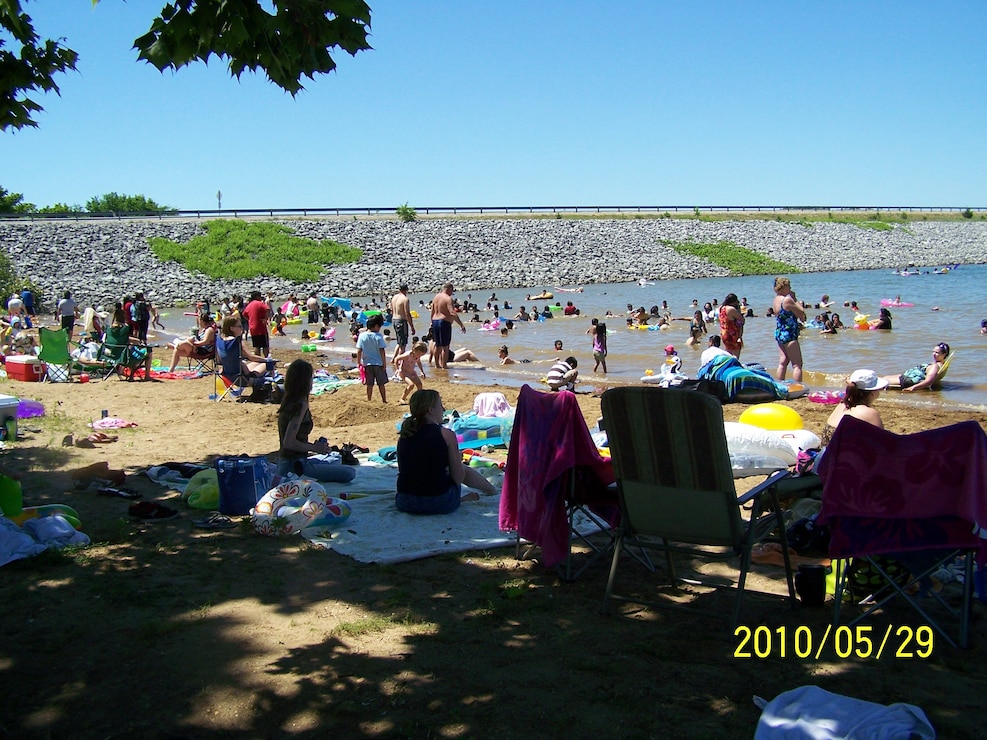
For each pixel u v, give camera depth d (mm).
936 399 13203
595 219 74188
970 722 3598
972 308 31969
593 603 5066
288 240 55250
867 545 4445
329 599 5113
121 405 12930
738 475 6594
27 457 9094
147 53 4707
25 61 5785
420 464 6609
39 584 5363
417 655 4336
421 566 5703
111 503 7281
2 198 68250
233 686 4023
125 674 4168
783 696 3701
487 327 28188
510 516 5734
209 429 11016
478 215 71750
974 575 4930
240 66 5047
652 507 4789
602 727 3609
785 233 78750
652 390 4516
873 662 4203
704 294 44875
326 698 3896
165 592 5215
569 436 5203
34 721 3762
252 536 6359
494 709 3770
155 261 48938
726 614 4781
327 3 4848
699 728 3578
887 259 74250
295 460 7816
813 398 12359
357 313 32906
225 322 13359
